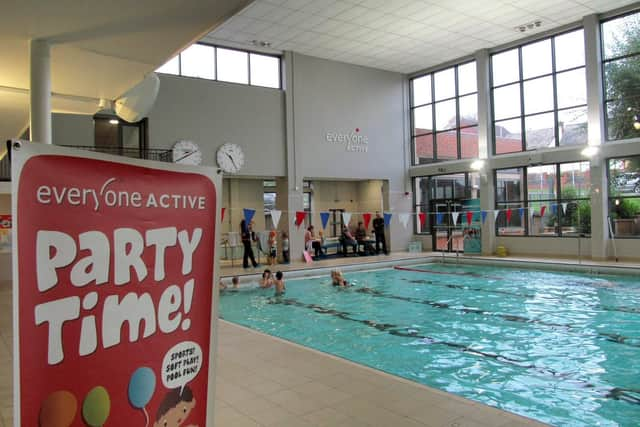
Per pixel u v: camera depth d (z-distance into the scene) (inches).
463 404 126.5
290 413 121.5
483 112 539.2
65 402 48.5
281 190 530.3
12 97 246.8
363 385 142.1
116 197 53.2
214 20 156.7
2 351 178.1
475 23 456.1
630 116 434.6
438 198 606.2
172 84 451.2
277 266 467.2
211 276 62.6
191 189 60.6
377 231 577.0
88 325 50.4
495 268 459.5
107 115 424.8
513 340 210.7
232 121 486.9
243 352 180.4
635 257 428.8
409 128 634.2
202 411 61.1
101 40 172.9
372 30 464.8
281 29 454.3
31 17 152.1
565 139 484.4
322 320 261.3
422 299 315.0
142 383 54.9
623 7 428.8
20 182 46.0
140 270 55.1
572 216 479.5
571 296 307.4
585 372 167.6
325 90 554.3
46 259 47.5
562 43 483.8
